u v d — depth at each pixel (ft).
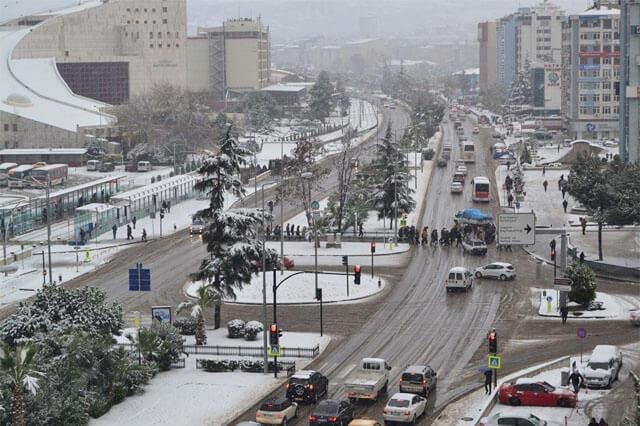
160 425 239.30
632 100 628.69
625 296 372.99
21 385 222.07
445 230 495.00
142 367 269.85
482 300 370.73
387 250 478.59
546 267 431.84
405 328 331.16
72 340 255.50
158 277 424.05
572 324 331.36
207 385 272.31
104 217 547.08
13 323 275.80
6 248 503.20
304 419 239.91
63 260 469.16
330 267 440.04
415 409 233.14
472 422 230.89
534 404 242.99
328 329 332.39
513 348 302.45
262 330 323.98
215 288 335.47
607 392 254.27
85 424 237.25
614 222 429.38
